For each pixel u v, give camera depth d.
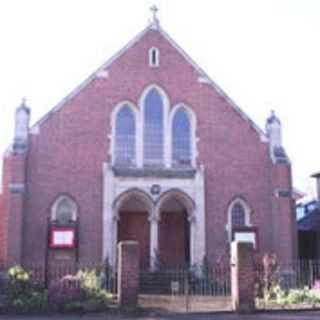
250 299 21.14
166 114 32.84
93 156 31.75
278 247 31.69
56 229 30.19
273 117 33.94
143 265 32.47
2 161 30.83
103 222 30.94
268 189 33.12
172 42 33.81
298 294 23.11
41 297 21.05
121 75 32.91
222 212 32.38
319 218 37.12
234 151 33.22
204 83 33.75
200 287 28.50
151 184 31.42
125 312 20.55
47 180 31.00
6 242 29.16
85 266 29.59
